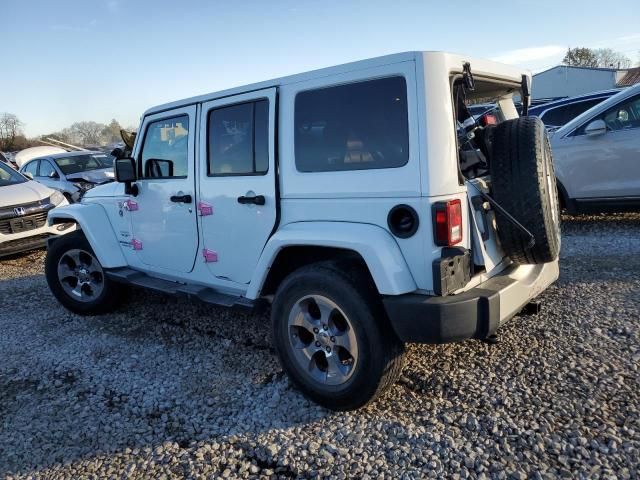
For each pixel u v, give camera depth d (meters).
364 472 2.58
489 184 3.13
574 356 3.49
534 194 2.89
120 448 2.94
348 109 2.98
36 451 2.96
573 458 2.53
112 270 4.75
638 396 2.98
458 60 2.86
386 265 2.77
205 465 2.74
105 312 5.13
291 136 3.24
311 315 3.19
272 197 3.38
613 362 3.37
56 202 8.21
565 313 4.21
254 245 3.56
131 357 4.11
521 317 4.20
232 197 3.63
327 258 3.36
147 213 4.40
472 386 3.23
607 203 6.88
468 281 2.85
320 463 2.67
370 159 2.91
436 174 2.69
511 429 2.78
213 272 3.93
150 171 4.35
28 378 3.87
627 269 5.18
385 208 2.84
